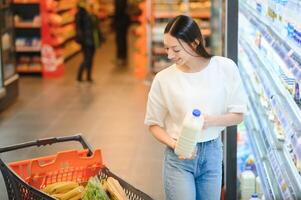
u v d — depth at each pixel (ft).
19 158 17.94
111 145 19.66
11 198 9.61
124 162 17.70
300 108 8.11
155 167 17.19
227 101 8.88
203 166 8.89
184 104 8.63
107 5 65.36
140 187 15.44
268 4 10.35
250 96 12.72
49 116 24.14
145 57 34.09
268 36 10.77
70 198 9.62
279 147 9.87
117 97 28.35
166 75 8.79
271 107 10.48
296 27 7.98
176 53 8.48
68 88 31.04
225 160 11.66
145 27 33.71
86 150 10.63
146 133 21.26
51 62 35.01
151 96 8.92
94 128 22.04
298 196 8.09
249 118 12.64
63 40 40.40
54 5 36.22
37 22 35.04
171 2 33.14
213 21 23.84
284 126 9.06
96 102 27.09
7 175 9.45
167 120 9.06
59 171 10.18
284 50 9.47
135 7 41.70
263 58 11.23
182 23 8.40
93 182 9.43
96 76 35.29
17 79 27.86
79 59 43.70
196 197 9.17
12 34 27.30
